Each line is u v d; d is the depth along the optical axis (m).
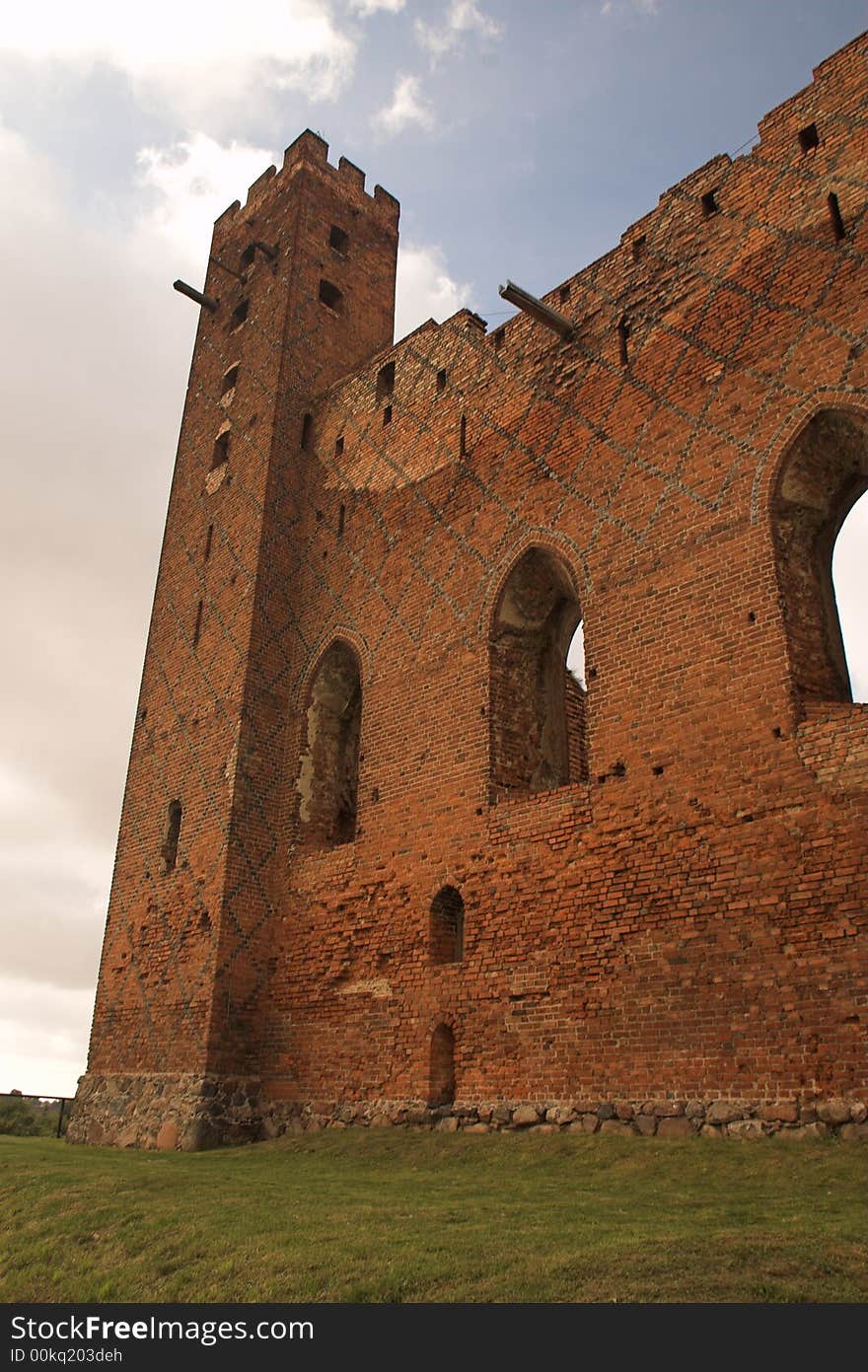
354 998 17.31
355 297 27.52
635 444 15.86
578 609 18.27
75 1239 9.95
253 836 20.09
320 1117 17.00
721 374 14.90
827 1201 8.48
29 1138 22.12
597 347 17.23
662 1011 12.71
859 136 14.26
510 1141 13.20
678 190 16.70
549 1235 7.50
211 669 22.47
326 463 23.31
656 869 13.37
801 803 12.07
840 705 12.12
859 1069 10.71
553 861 14.78
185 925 20.02
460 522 18.89
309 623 21.92
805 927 11.61
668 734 13.80
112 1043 20.73
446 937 16.55
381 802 18.28
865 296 13.38
